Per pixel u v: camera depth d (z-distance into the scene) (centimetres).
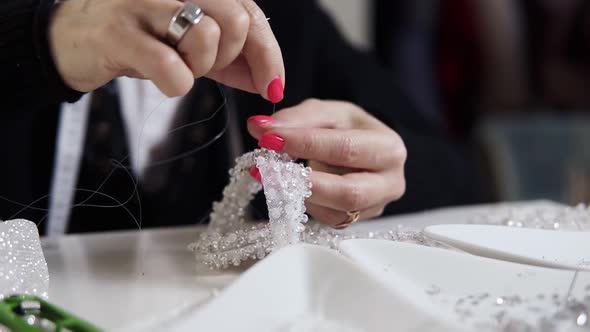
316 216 60
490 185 146
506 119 218
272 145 54
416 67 196
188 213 89
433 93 202
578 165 170
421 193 91
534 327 34
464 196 101
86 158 80
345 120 64
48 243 60
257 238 49
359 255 42
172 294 43
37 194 78
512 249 49
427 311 33
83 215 80
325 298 37
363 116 66
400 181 63
